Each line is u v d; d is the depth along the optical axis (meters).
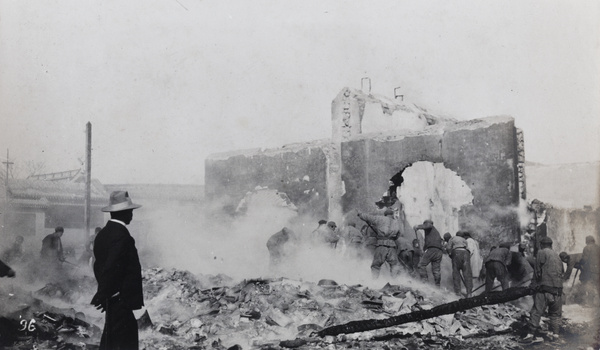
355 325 6.78
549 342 7.00
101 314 7.67
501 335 7.38
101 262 4.54
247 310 7.50
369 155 15.54
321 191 16.53
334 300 8.05
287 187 17.52
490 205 13.05
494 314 8.34
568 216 17.27
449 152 13.85
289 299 7.86
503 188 12.90
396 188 15.45
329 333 6.77
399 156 14.88
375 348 6.41
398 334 6.89
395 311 7.69
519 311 8.77
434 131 14.22
